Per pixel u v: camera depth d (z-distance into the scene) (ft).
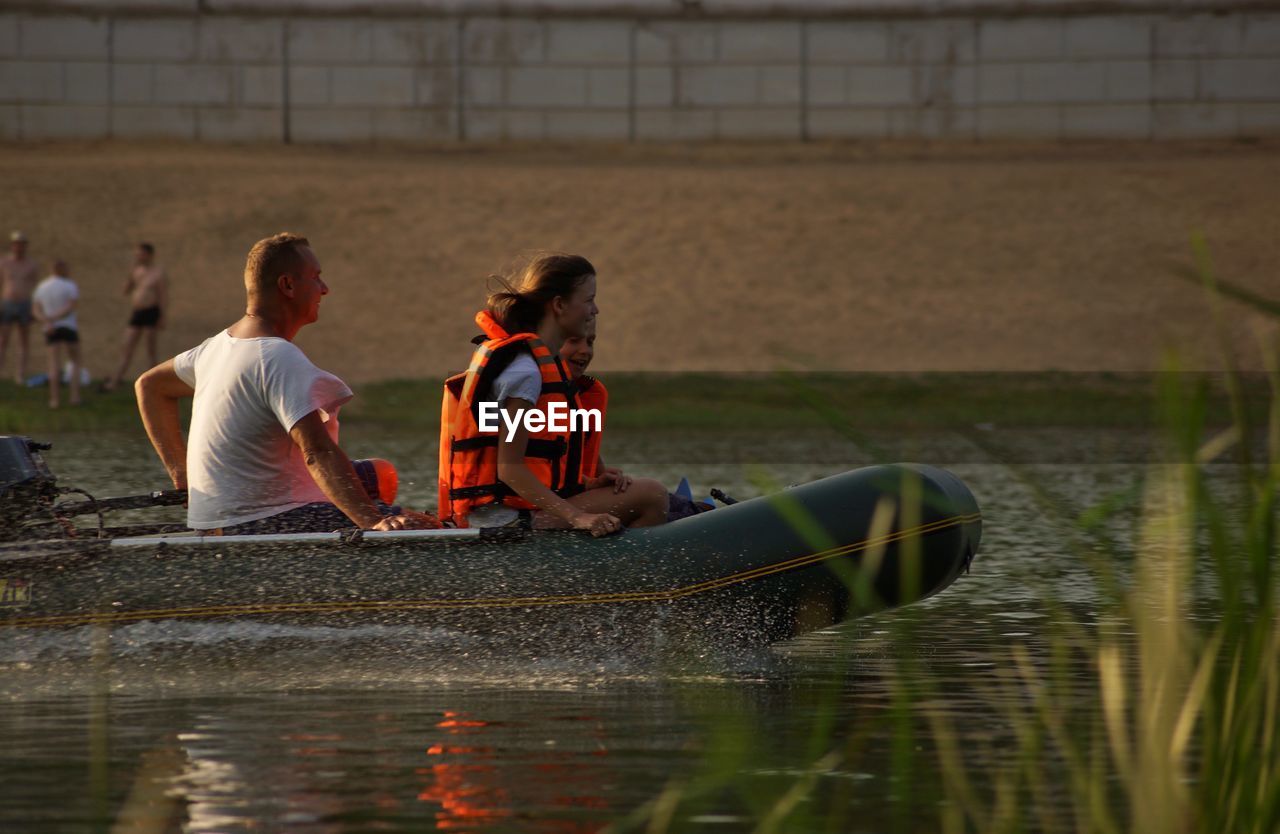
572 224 307.37
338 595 60.64
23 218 304.71
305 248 64.23
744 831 40.09
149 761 46.85
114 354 253.85
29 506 63.36
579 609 61.16
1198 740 47.34
